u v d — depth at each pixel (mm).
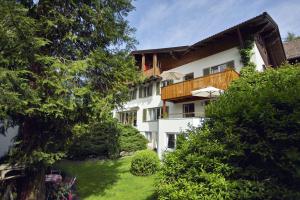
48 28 9156
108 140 21906
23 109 8117
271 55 25031
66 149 10195
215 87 18078
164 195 6293
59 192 10891
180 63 25484
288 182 5195
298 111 5250
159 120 21297
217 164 5871
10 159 9734
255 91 6574
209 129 6613
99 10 9797
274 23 18469
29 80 8797
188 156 6395
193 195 5605
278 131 5344
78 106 9172
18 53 7953
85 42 10164
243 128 5844
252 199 5129
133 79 11031
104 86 10773
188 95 20578
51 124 9461
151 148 26125
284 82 6719
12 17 7484
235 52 19500
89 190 12594
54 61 8648
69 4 9570
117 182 13883
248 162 5793
